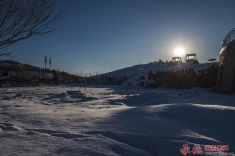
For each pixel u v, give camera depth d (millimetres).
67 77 42656
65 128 3516
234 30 18156
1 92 14430
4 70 33812
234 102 10375
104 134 3162
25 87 22609
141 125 3699
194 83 24125
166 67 29422
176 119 4305
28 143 2689
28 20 5215
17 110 5680
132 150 2523
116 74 40844
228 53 19062
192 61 32000
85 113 5047
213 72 24391
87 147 2549
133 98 9516
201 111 4461
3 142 2713
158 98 10305
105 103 8203
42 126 3674
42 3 5336
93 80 37500
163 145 2699
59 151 2408
